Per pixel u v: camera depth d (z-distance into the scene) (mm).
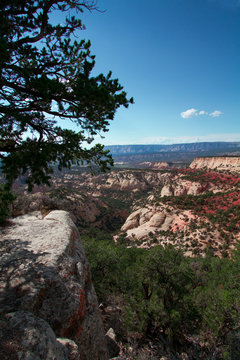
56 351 2852
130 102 4551
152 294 14242
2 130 4883
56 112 4508
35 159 3539
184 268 13469
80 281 5348
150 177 185375
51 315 4051
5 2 3977
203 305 11914
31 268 4699
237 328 9234
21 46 4449
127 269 17766
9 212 8211
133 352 8617
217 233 48812
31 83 3666
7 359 2396
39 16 4496
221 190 102250
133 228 74062
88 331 4930
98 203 104312
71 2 4516
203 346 10414
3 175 3520
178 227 60219
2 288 4051
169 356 9023
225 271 18203
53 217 8352
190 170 170500
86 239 20422
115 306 14883
